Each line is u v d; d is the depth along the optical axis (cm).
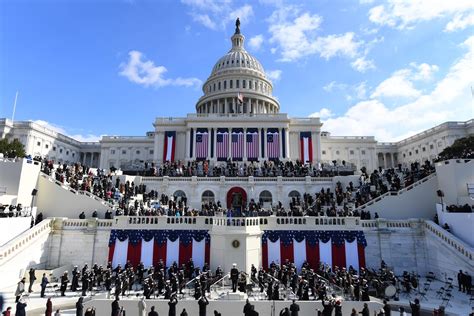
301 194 4719
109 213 3216
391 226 3075
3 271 2436
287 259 2895
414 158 9806
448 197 3403
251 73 9769
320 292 2025
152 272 2559
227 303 1966
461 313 1959
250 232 2780
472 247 2641
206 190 4722
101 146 9950
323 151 9481
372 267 2958
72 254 2966
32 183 3453
